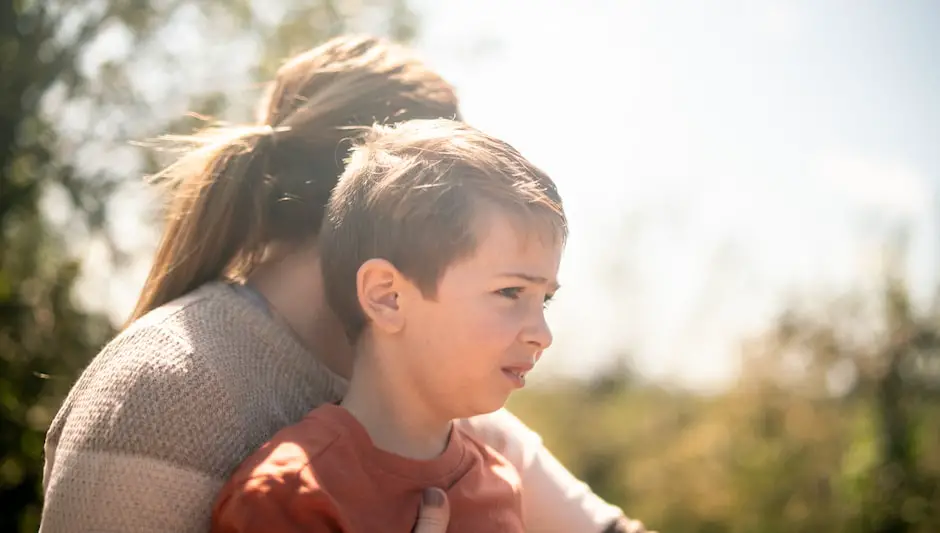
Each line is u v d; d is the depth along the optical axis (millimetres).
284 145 1428
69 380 4379
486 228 1146
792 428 7840
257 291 1379
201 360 1229
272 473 1070
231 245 1425
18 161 4750
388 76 1491
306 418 1163
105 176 4773
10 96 4656
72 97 4828
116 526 1154
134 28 4949
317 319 1379
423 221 1152
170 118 4957
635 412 10031
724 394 8531
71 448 1202
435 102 1521
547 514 1516
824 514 7340
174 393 1193
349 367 1409
